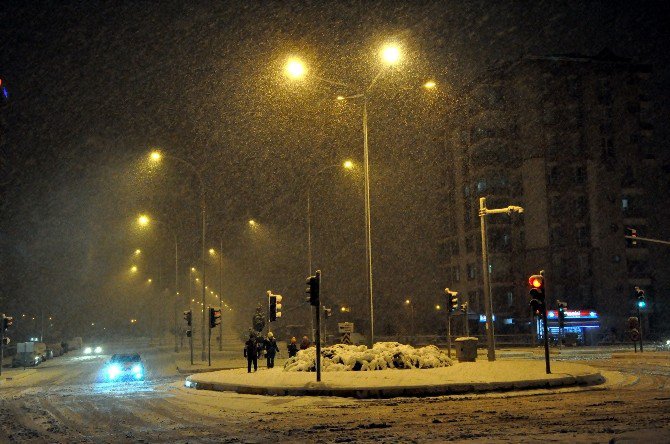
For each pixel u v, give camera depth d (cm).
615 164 7594
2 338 3650
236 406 1565
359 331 8850
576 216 7450
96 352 7481
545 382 1803
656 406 1358
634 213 7606
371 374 1966
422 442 923
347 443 953
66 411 1600
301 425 1204
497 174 7625
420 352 2309
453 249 8269
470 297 7819
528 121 7569
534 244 7362
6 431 1266
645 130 8069
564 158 7500
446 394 1694
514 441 862
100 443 1064
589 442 813
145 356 5662
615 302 7300
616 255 7412
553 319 6981
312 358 2284
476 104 7900
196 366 3638
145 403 1717
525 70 7638
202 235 4219
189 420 1333
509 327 7331
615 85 7756
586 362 3198
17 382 3188
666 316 7975
